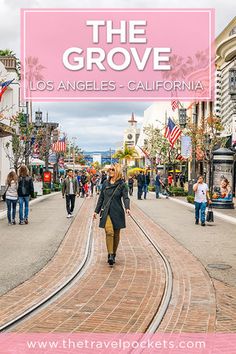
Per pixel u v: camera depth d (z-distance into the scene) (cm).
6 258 1097
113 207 1031
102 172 3888
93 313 673
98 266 1018
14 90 3669
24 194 1777
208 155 3139
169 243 1358
